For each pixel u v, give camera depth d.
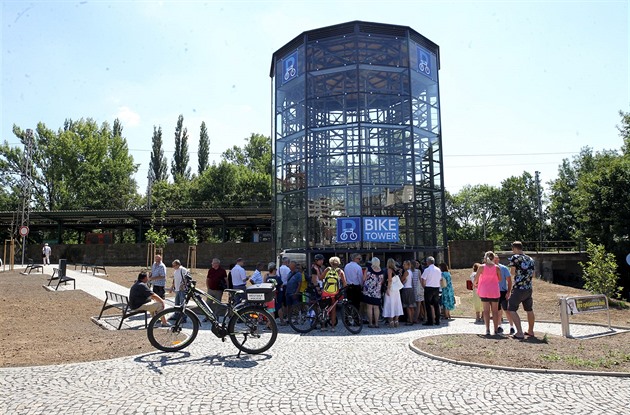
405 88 16.34
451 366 6.73
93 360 7.09
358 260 11.95
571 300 9.83
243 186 55.94
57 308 13.57
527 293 9.03
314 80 16.56
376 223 15.28
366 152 15.65
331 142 16.06
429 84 17.42
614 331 10.39
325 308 10.61
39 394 5.25
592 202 33.38
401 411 4.70
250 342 8.12
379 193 15.54
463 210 82.25
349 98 16.11
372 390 5.46
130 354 7.54
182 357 7.36
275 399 5.09
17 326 10.66
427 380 5.93
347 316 10.37
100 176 59.16
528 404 4.94
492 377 6.08
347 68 16.12
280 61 17.97
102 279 22.95
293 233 16.56
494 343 8.38
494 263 10.16
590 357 7.15
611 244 32.19
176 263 12.09
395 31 16.55
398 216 15.60
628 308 19.94
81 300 15.33
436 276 11.60
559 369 6.40
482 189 81.44
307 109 16.42
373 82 16.14
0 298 15.35
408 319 11.93
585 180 35.25
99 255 38.94
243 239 52.72
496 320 9.52
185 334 8.21
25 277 23.31
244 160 72.50
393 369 6.56
